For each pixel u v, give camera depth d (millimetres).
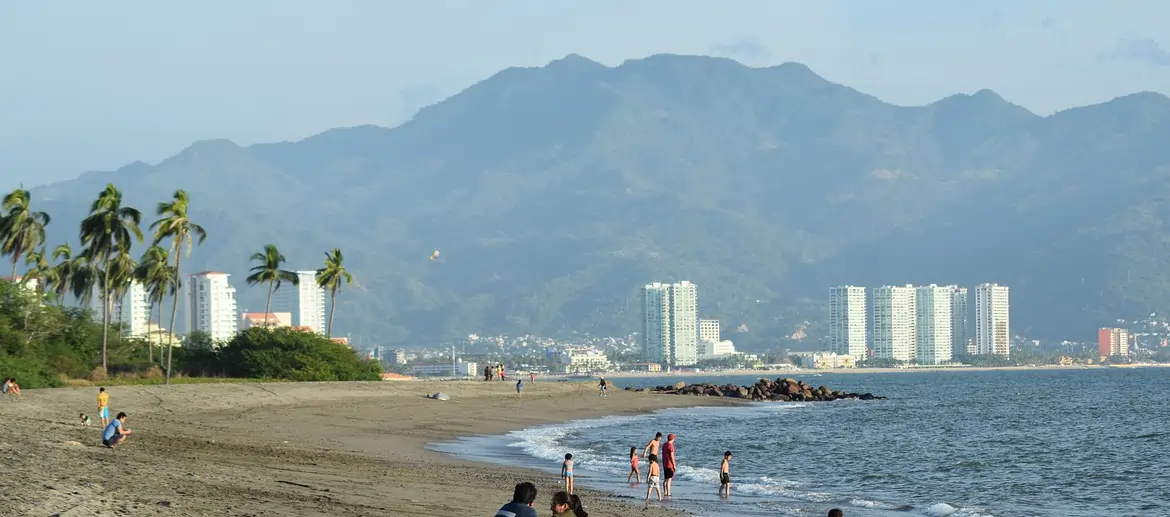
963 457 95438
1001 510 65500
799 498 67812
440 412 141125
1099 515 63688
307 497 50562
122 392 133125
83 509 38781
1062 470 85688
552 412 155125
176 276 162500
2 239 171750
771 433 123250
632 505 61719
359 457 79625
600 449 97125
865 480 79125
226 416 118000
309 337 195375
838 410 179875
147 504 41906
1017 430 129625
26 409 101812
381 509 48969
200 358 188125
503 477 70562
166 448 71188
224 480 54000
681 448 103312
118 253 180875
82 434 75438
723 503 64375
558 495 36500
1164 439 113875
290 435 98812
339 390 160500
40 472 48406
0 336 149500
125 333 198000
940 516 62281
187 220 166500
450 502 54469
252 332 194250
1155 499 70125
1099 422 144250
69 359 160000
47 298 165500
